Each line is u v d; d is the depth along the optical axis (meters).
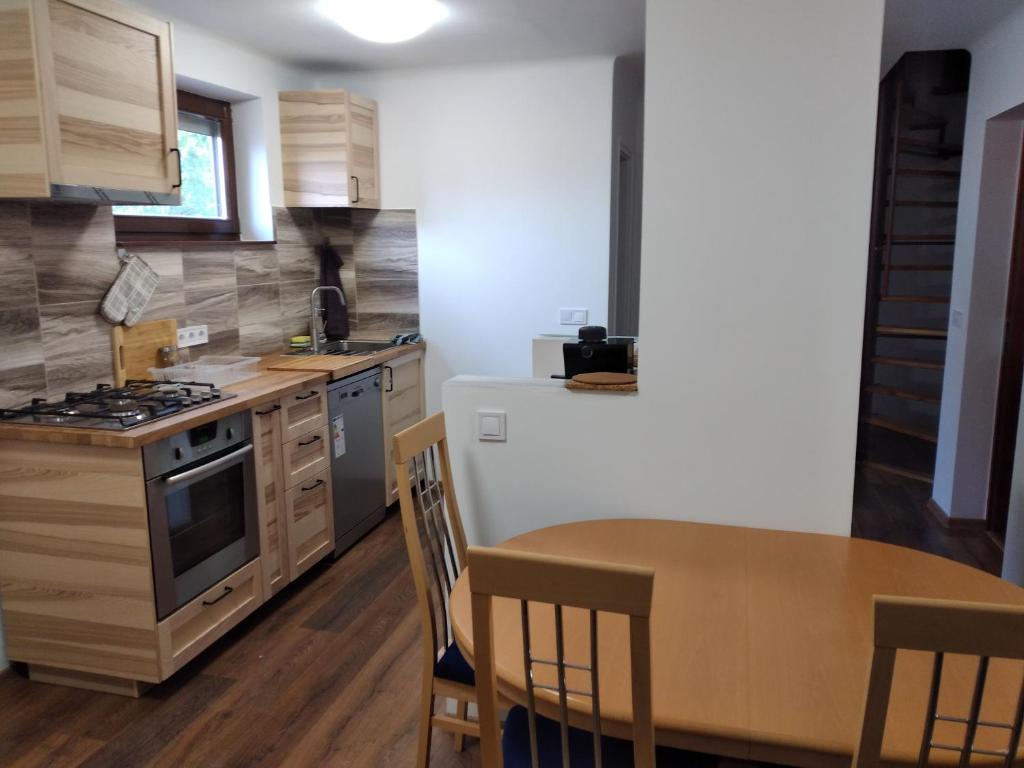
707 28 2.03
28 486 2.54
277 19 3.44
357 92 4.56
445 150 4.50
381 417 4.17
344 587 3.43
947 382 4.30
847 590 1.77
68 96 2.40
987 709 1.30
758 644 1.53
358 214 4.69
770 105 2.02
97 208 2.96
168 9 3.28
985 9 3.44
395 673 2.74
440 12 3.38
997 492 4.05
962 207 4.12
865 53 1.95
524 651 1.26
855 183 2.01
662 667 1.45
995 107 3.67
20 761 2.28
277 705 2.55
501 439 2.39
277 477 3.18
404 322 4.76
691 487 2.26
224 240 4.09
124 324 3.10
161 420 2.56
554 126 4.33
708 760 1.55
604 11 3.37
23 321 2.68
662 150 2.11
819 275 2.07
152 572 2.48
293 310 4.43
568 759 1.28
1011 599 1.71
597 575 1.15
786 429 2.16
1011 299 3.85
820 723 1.28
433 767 2.26
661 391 2.23
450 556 2.28
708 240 2.12
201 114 3.91
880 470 5.30
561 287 4.47
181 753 2.31
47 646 2.65
